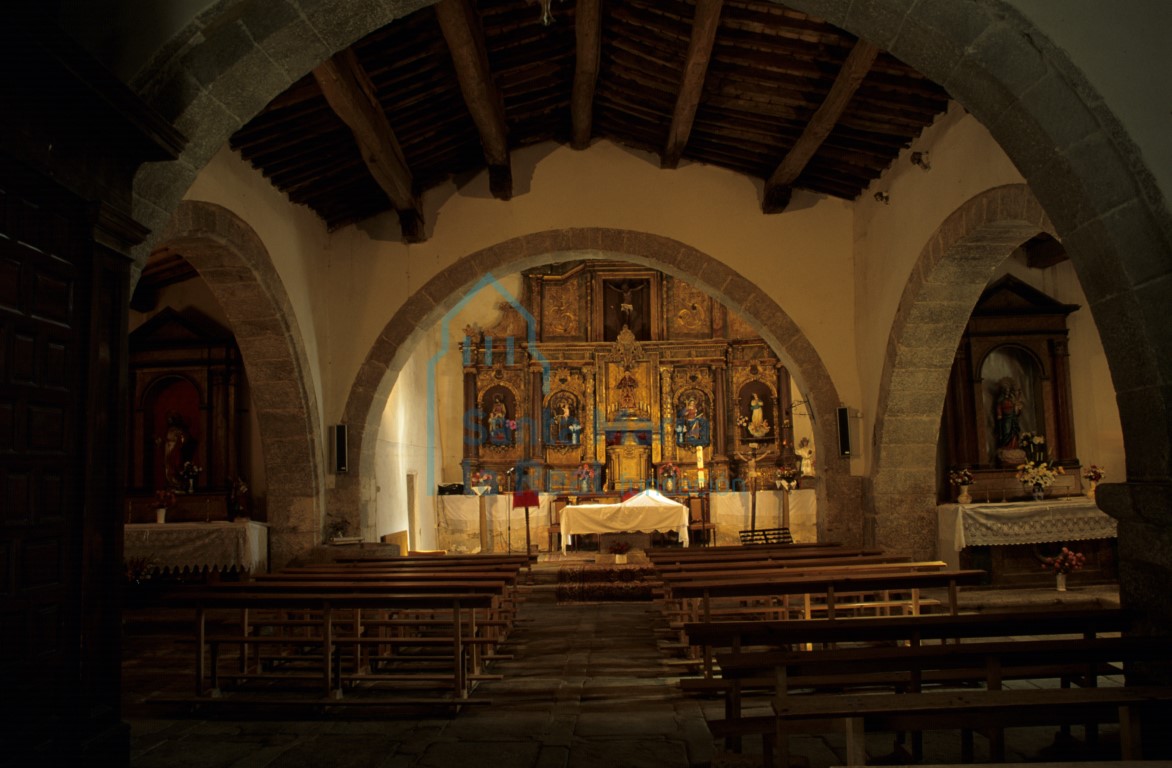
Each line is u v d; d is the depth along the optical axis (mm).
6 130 3885
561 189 12383
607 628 9836
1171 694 3904
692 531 18031
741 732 4793
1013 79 5316
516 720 6148
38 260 4207
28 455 4125
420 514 16906
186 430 12547
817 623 5285
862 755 3777
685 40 8922
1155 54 5090
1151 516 5152
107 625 4680
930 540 11250
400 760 5316
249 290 10336
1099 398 12625
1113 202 5129
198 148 5352
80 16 5016
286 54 5430
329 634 6582
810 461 18016
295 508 11469
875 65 8555
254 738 5836
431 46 8875
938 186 9508
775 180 11641
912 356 10672
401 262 12328
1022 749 5359
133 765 5309
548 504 18281
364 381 12156
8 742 3918
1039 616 5336
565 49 9922
